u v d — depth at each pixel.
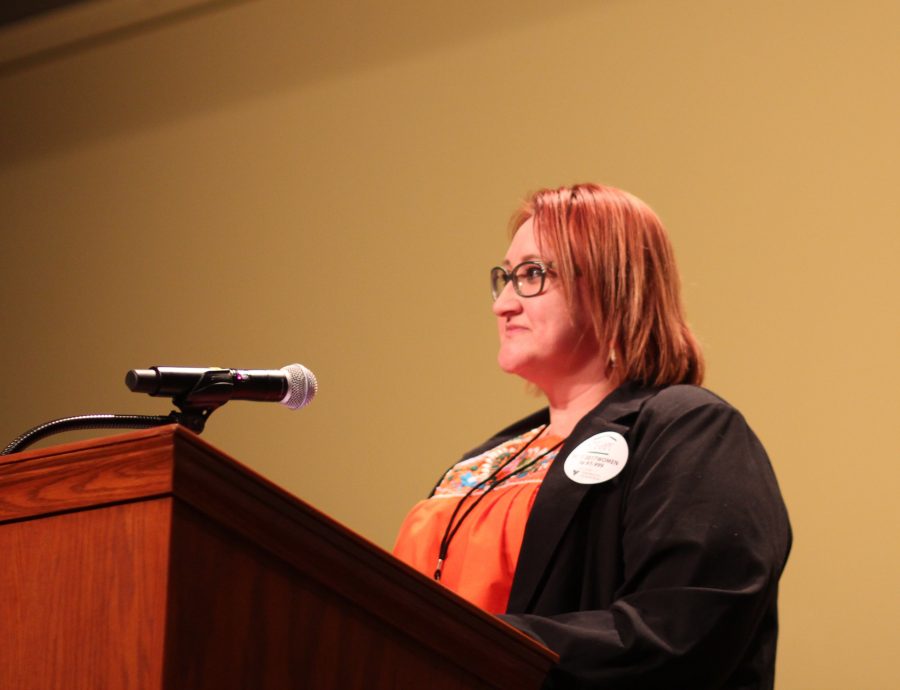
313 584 1.56
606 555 2.42
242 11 7.09
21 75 7.84
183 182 7.09
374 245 6.32
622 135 5.61
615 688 2.10
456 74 6.25
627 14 5.71
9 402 7.39
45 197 7.60
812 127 5.07
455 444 5.80
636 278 2.76
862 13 5.04
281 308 6.54
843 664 4.55
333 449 6.14
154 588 1.41
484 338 5.85
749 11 5.33
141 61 7.42
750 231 5.13
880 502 4.61
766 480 2.43
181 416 1.94
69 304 7.34
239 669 1.46
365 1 6.65
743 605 2.17
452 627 1.68
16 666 1.50
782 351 4.94
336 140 6.59
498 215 5.95
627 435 2.53
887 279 4.77
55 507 1.51
